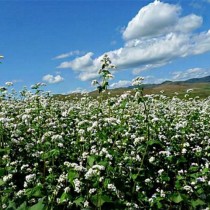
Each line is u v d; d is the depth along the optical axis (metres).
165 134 14.41
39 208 5.77
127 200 9.59
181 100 25.78
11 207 6.20
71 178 8.57
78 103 23.62
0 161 10.70
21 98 22.73
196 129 16.83
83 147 12.12
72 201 8.62
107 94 15.47
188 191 9.42
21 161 11.59
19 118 15.95
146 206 9.45
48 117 16.33
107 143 11.73
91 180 8.74
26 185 9.70
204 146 14.84
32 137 13.59
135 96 11.98
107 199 8.22
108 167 9.16
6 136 12.45
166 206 9.71
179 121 16.39
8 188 9.20
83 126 13.64
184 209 9.77
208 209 9.30
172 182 11.17
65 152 12.05
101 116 15.55
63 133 13.55
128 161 10.64
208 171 10.28
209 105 24.36
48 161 10.67
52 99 22.39
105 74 11.93
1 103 18.91
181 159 11.16
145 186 10.24
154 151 11.90
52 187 9.07
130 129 13.38
